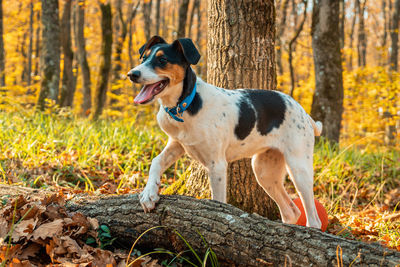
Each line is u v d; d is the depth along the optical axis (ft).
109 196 9.84
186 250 8.45
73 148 18.29
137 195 9.43
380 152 25.45
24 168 15.19
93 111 37.01
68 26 41.32
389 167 21.35
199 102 9.53
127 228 9.01
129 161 17.31
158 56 9.01
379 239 11.64
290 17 64.18
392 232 12.34
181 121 9.50
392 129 42.39
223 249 7.97
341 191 18.24
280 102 10.95
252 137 10.49
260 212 13.03
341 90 27.58
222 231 8.06
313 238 7.45
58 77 30.37
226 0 12.68
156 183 9.24
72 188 14.26
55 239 8.20
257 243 7.72
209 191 12.62
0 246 7.91
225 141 9.96
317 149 22.70
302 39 57.57
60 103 40.34
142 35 61.16
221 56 12.83
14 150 16.24
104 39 38.01
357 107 42.04
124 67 50.75
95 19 67.36
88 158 17.24
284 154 10.93
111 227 9.17
